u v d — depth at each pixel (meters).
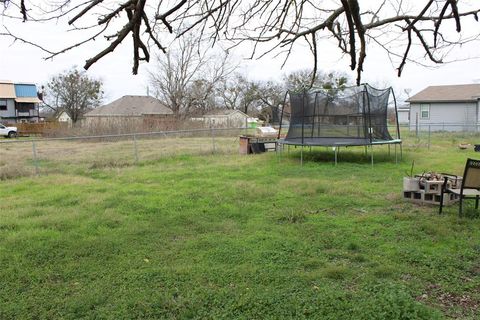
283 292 4.01
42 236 5.98
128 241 5.74
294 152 16.92
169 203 7.94
